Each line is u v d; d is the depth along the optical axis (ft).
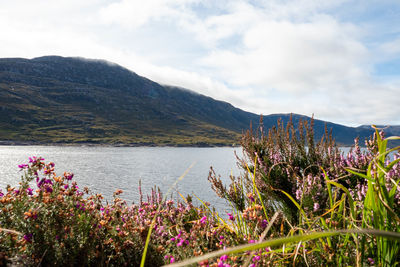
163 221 11.53
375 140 10.32
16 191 8.59
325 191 10.85
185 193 181.16
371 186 5.65
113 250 8.80
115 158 432.66
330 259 6.44
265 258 6.73
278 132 15.72
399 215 7.13
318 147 14.42
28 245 7.46
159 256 8.34
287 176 13.80
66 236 7.97
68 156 418.51
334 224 7.18
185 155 542.16
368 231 2.40
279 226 9.72
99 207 9.97
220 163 406.00
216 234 8.37
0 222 7.63
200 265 4.79
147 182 235.81
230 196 12.18
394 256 5.31
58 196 8.38
